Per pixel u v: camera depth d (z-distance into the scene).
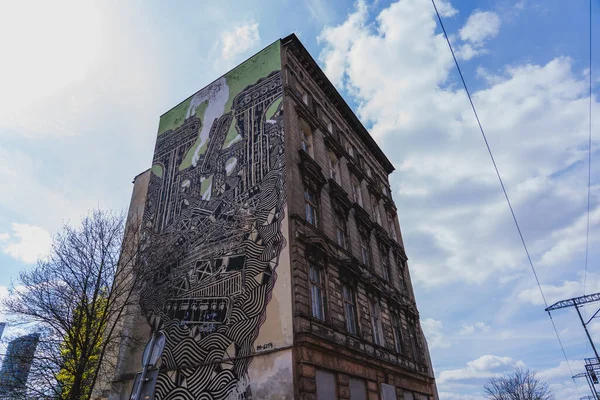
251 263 17.61
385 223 31.23
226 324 16.83
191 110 27.08
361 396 17.73
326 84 27.95
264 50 24.78
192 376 16.44
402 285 29.41
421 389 24.55
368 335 20.55
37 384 16.67
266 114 21.97
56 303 17.92
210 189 22.03
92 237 19.69
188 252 20.44
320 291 18.03
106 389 19.44
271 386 14.25
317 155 23.33
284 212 17.81
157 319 19.31
